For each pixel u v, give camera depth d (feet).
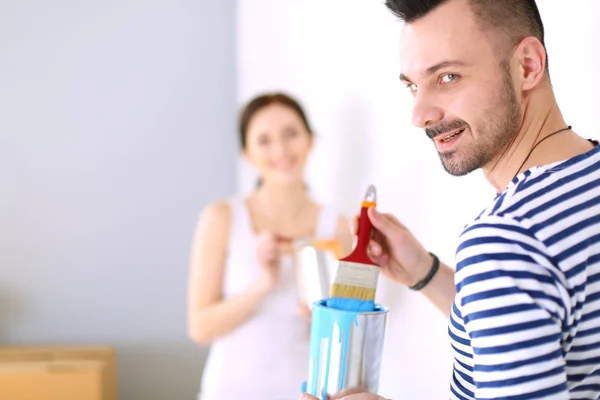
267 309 5.67
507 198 2.03
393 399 4.79
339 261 2.62
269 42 7.16
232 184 8.05
